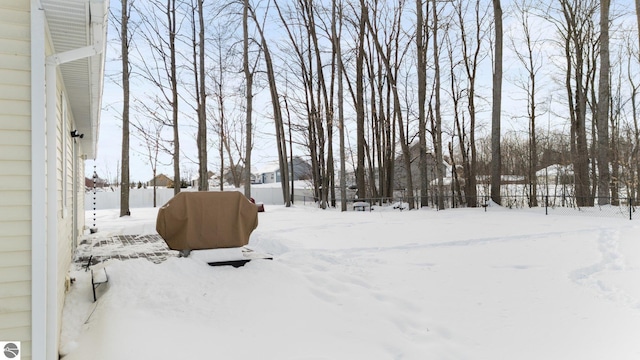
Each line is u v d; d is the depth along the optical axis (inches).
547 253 300.4
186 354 141.9
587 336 154.2
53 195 129.8
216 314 180.9
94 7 123.0
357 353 149.7
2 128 119.3
